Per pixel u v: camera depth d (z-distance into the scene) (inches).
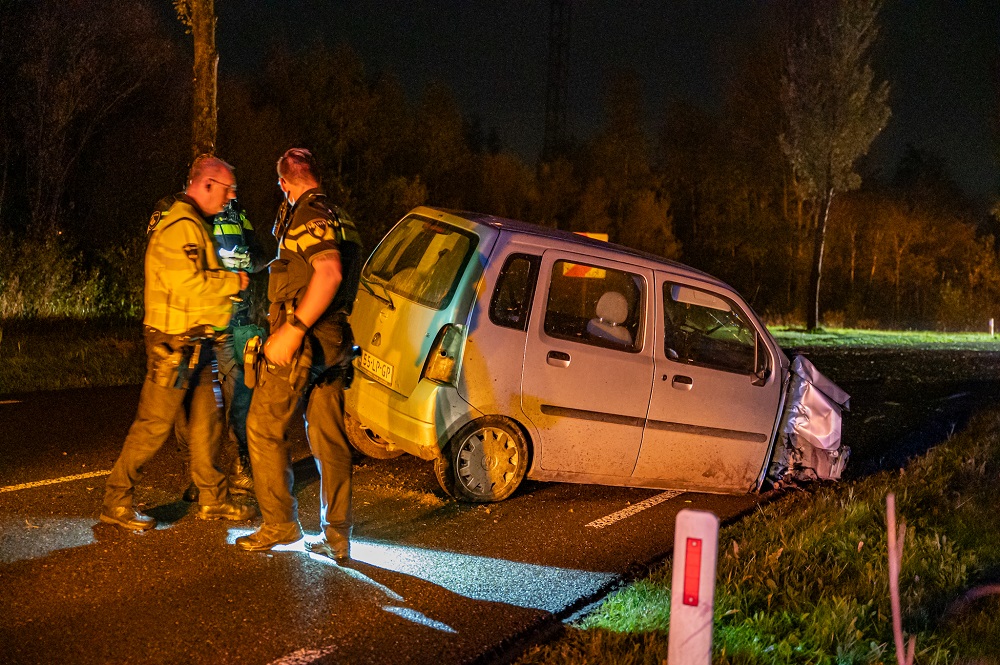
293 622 173.5
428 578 202.5
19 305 560.1
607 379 260.4
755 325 286.5
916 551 238.2
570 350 256.7
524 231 256.4
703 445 275.6
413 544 223.5
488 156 1742.1
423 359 244.4
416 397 243.1
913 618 201.5
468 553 221.1
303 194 193.5
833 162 1261.1
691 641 126.8
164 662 154.2
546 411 255.0
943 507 290.0
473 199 1705.2
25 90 757.3
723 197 2126.0
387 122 1457.9
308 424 201.8
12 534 204.1
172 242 201.2
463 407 245.6
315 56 1342.3
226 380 235.9
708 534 126.6
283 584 190.2
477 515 249.9
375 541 222.7
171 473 258.5
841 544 239.3
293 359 190.7
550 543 234.4
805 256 2015.3
